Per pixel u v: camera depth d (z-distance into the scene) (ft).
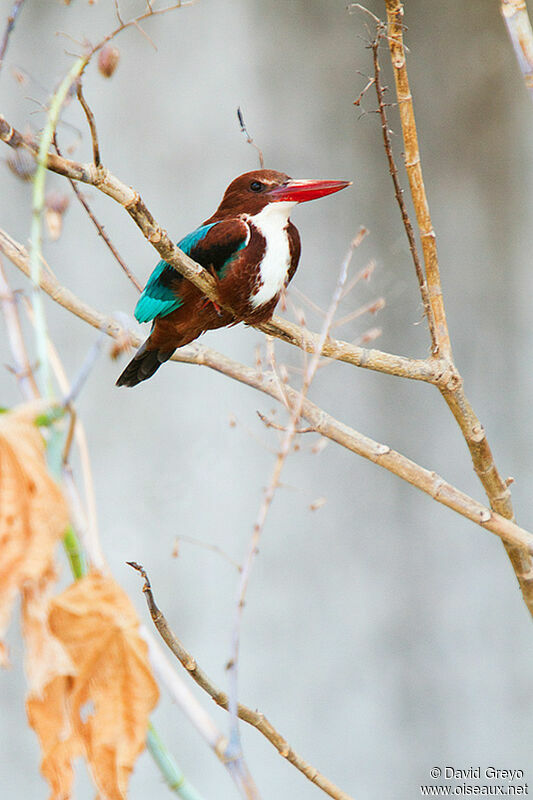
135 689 8.54
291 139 39.63
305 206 39.47
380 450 17.11
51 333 37.88
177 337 19.90
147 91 38.65
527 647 41.57
